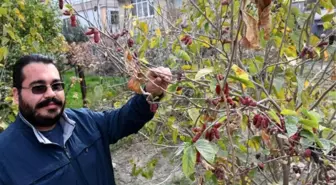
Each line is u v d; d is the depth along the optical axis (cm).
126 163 459
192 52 253
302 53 187
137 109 196
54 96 179
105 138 200
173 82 178
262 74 229
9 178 174
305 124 149
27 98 177
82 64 570
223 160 197
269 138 180
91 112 205
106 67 449
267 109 162
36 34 419
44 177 175
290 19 224
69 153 183
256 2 122
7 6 356
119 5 275
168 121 270
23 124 181
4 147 177
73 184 180
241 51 235
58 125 189
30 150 177
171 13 309
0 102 349
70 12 172
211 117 179
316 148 166
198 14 250
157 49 351
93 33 168
